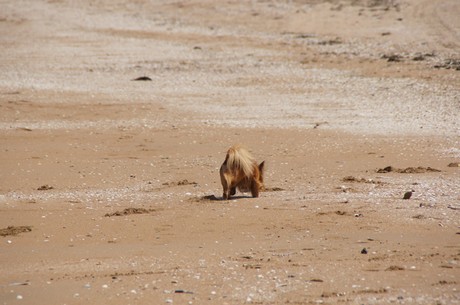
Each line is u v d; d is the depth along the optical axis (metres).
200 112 85.56
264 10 187.62
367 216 39.72
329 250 33.66
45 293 28.70
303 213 40.84
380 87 98.69
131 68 120.88
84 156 63.09
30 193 49.88
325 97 93.50
